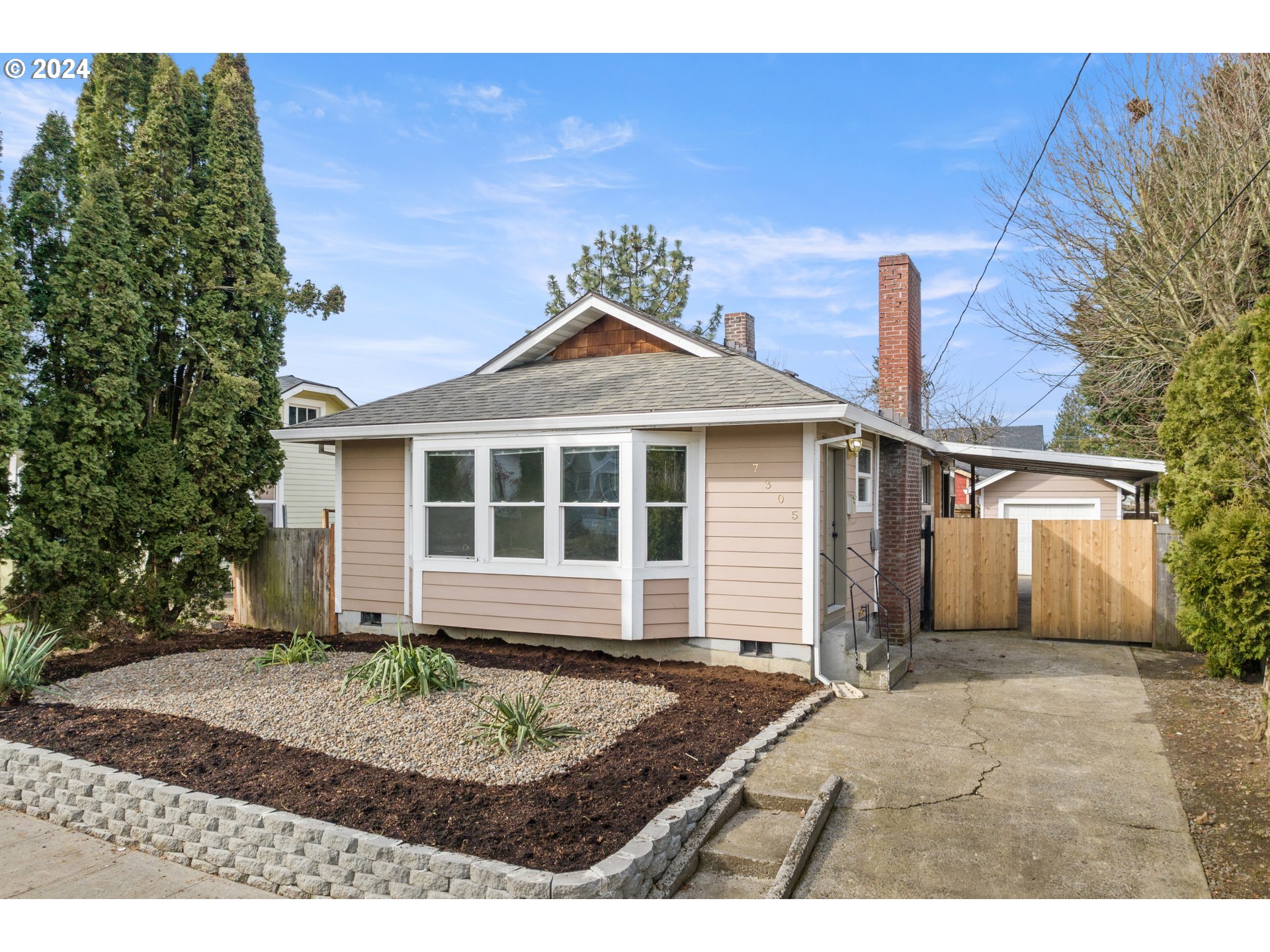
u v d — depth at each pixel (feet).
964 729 23.03
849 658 28.22
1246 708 24.73
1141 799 17.84
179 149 36.45
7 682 24.53
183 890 15.69
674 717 22.62
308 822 15.49
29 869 16.66
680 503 29.96
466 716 21.91
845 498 32.07
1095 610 37.76
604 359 39.50
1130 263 56.29
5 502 29.55
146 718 22.74
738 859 15.37
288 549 38.99
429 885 13.94
